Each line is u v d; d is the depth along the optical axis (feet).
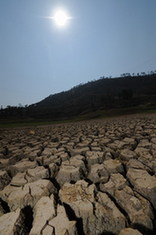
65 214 6.70
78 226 6.93
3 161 16.75
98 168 11.55
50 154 17.29
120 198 7.97
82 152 17.42
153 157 13.38
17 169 13.99
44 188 9.27
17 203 8.54
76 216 7.20
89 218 6.98
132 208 7.21
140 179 9.36
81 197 7.93
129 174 10.07
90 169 12.32
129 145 18.47
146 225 6.57
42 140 28.99
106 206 7.27
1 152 21.65
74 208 7.36
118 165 11.93
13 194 8.97
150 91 377.09
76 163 13.07
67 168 12.09
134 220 6.70
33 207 8.04
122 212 7.32
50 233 5.86
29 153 19.16
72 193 8.30
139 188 8.67
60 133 38.32
